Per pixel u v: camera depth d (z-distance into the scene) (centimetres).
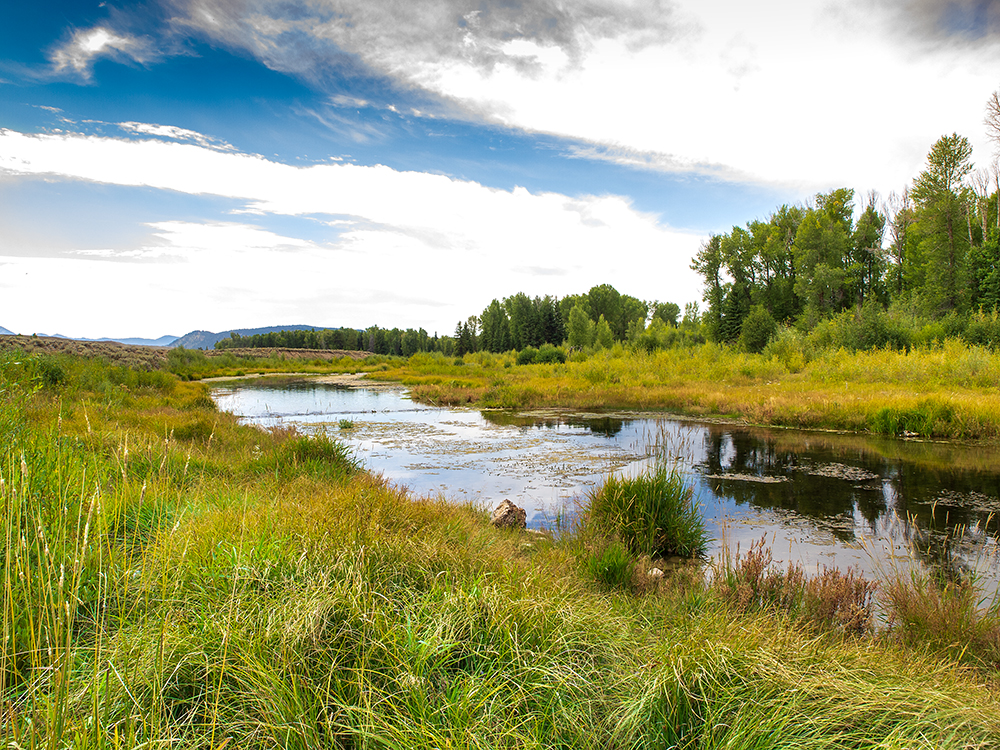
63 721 159
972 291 3409
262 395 2708
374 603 250
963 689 244
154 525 343
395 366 5862
